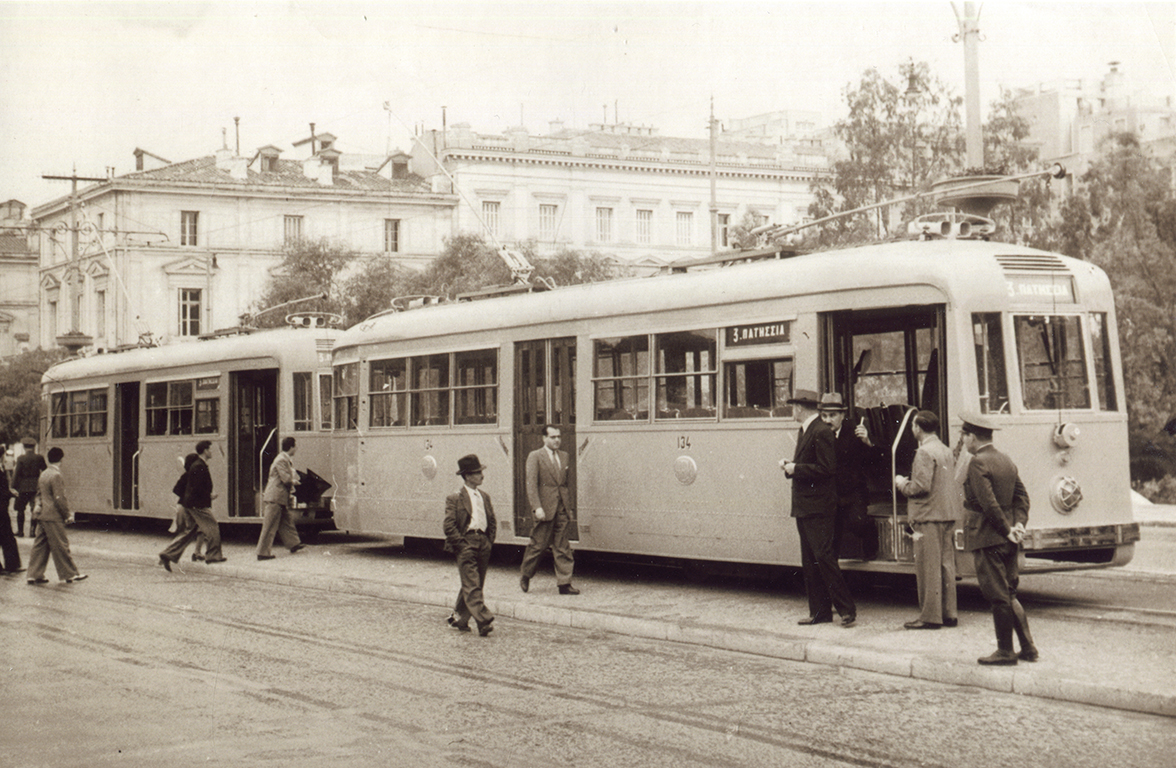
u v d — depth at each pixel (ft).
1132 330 98.58
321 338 73.20
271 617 43.37
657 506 47.06
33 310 197.06
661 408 47.19
